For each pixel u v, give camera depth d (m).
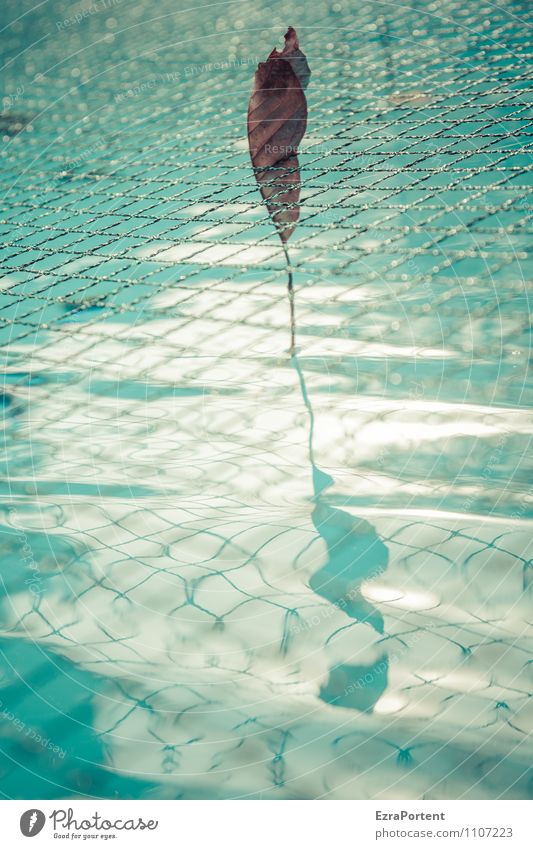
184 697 1.33
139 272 2.90
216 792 1.17
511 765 1.18
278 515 1.74
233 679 1.36
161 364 1.90
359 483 1.83
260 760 1.22
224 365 2.37
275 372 2.29
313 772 1.20
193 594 1.54
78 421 2.18
